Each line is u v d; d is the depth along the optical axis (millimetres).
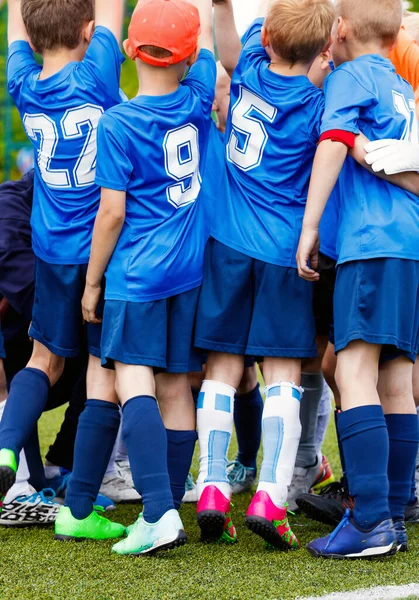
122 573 8750
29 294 11875
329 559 9359
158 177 9984
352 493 9508
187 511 12391
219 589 8195
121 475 13461
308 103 10148
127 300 9789
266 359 10344
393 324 9531
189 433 10438
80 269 10531
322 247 10391
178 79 10148
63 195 10625
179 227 10133
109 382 10578
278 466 9734
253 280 10227
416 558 9484
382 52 10539
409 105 10359
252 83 10305
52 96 10453
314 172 9734
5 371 12359
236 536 10539
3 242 11883
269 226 10141
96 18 10766
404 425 10172
